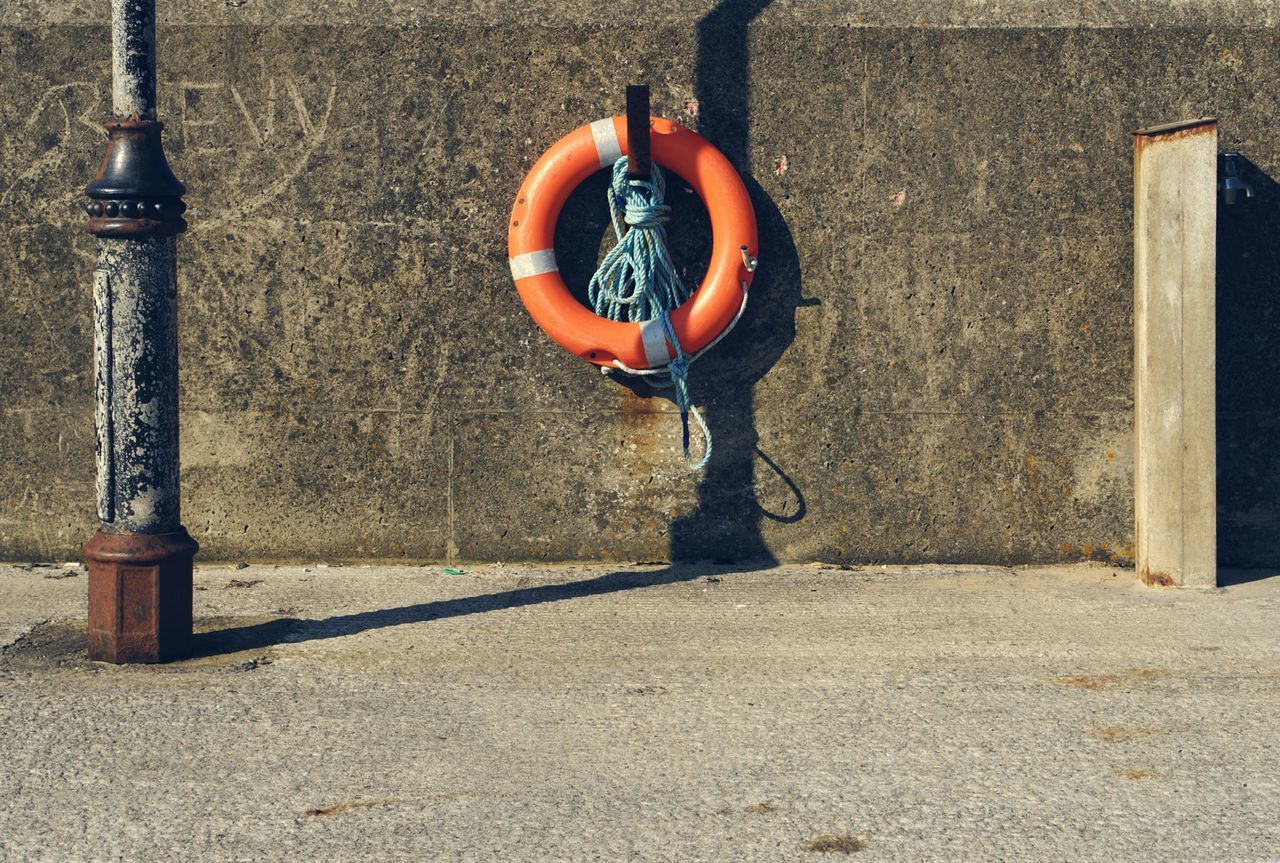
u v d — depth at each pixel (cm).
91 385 631
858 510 632
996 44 616
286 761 387
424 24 621
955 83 617
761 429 630
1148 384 587
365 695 446
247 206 625
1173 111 617
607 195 622
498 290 627
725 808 354
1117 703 436
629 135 591
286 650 500
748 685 457
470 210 625
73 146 623
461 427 631
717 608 558
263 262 626
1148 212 582
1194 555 586
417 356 629
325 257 626
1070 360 623
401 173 624
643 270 610
